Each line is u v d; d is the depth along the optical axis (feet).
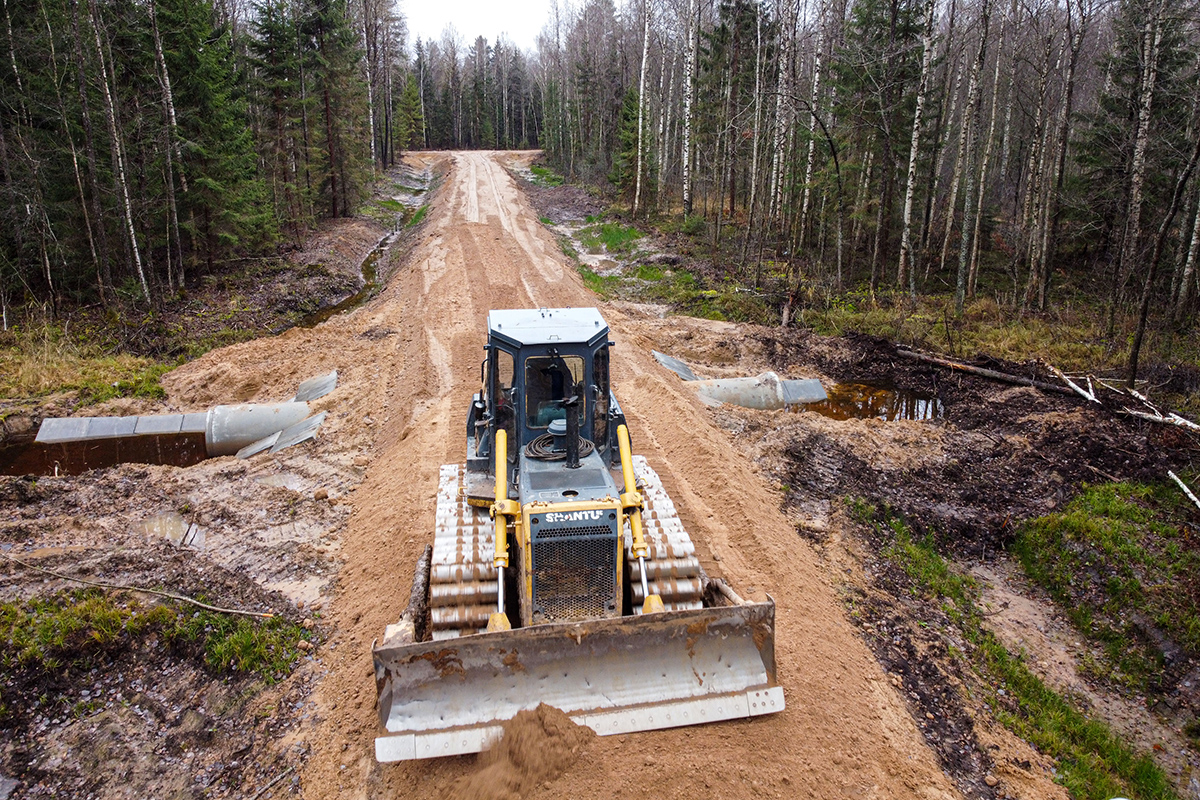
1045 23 84.33
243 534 32.58
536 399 23.00
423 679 18.58
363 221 121.39
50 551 29.40
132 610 25.18
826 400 52.70
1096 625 29.40
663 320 66.90
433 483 34.30
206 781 20.04
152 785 19.94
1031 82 106.73
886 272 90.94
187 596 26.32
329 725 21.25
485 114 285.84
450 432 40.16
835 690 22.57
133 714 22.02
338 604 27.02
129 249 68.03
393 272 86.89
